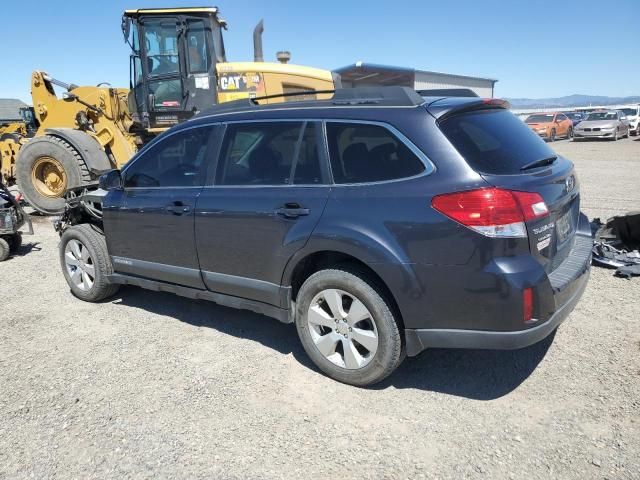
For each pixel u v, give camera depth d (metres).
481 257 2.82
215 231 3.89
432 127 3.05
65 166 9.30
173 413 3.20
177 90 8.95
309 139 3.51
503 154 3.08
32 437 3.01
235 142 3.92
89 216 5.27
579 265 3.29
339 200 3.27
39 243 7.84
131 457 2.82
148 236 4.41
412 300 3.03
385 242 3.05
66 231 5.16
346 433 2.96
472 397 3.24
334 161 3.37
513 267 2.80
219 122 4.06
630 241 5.85
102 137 9.91
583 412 3.01
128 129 10.22
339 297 3.38
